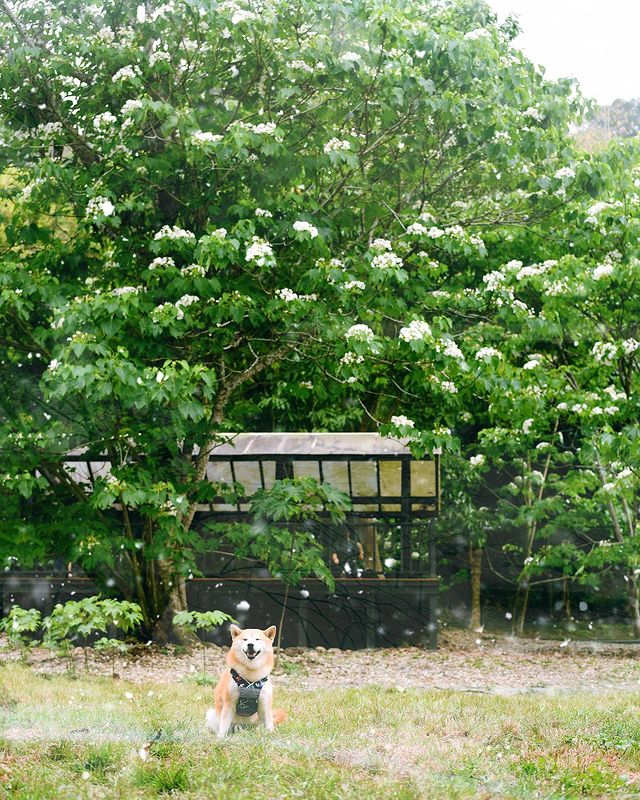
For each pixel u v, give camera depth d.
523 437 17.19
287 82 13.82
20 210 14.20
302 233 12.97
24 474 13.54
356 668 14.27
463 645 18.00
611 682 12.84
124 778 5.30
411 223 15.06
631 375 15.37
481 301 15.07
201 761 5.70
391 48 13.52
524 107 15.18
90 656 13.95
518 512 20.77
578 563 19.44
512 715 8.20
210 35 13.41
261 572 17.23
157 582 15.55
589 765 6.15
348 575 17.30
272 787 5.14
